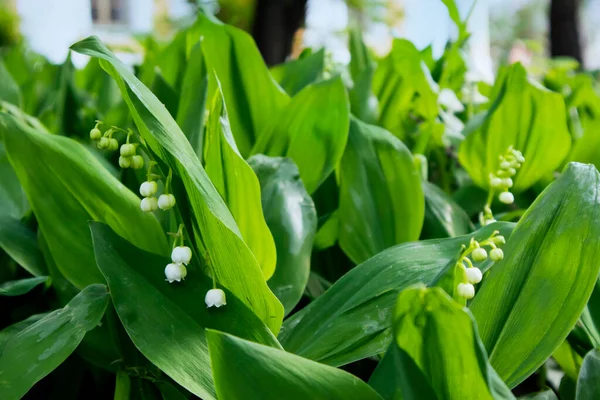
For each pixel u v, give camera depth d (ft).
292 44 5.90
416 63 2.27
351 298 1.24
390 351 1.11
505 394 0.93
